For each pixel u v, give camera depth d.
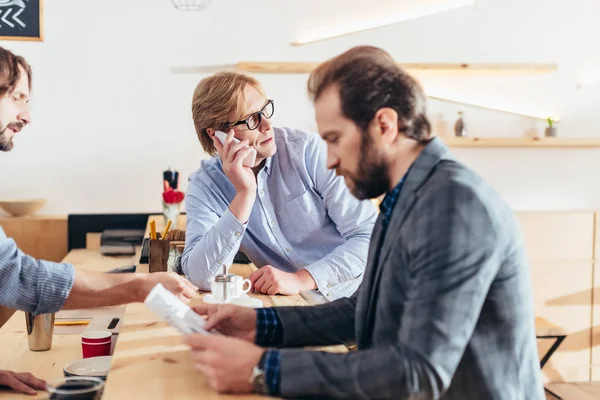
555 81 4.52
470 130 4.49
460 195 1.05
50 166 4.21
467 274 1.02
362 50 1.16
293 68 4.25
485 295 1.08
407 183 1.14
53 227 4.16
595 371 4.31
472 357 1.12
